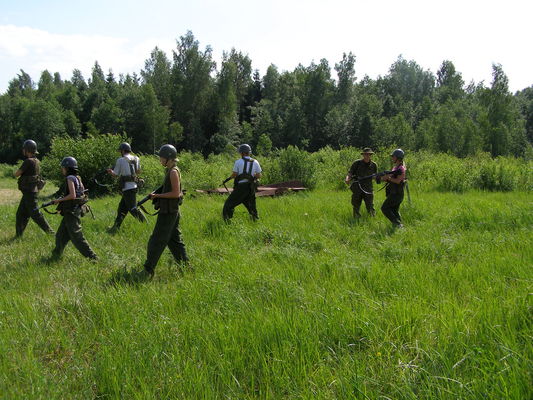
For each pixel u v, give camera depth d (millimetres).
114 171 8383
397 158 7863
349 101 77062
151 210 10195
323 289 4305
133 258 6168
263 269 5066
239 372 2967
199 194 13289
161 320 3709
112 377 2840
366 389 2619
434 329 3295
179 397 2676
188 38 72938
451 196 12359
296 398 2623
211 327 3496
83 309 4098
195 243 6895
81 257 6270
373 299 4051
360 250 6242
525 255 5203
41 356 3326
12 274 5430
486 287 4164
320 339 3312
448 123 56781
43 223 7848
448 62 107938
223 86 73438
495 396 2354
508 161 18500
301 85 77312
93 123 66062
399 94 91375
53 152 17188
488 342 2988
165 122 67375
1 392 2732
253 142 70938
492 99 58906
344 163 19156
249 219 8547
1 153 62906
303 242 6574
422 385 2578
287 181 15391
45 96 83375
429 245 5969
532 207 8773
